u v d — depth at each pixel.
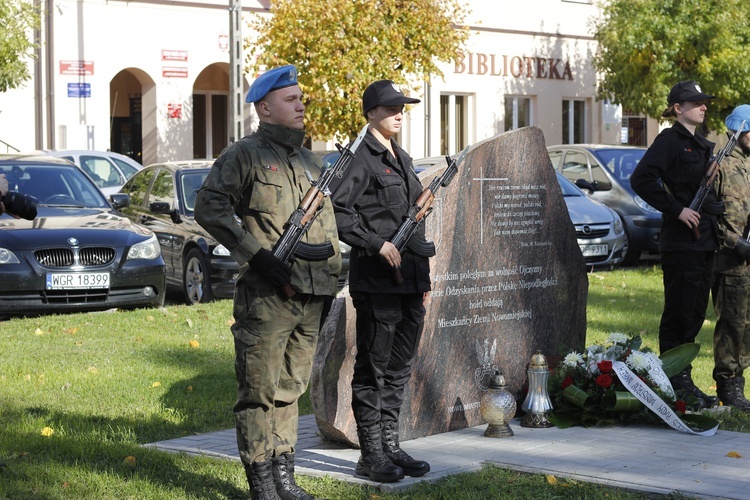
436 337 6.98
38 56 23.69
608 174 18.30
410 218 5.74
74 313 12.12
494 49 31.73
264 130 5.25
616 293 13.96
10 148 23.56
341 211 5.67
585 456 6.31
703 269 7.67
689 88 7.66
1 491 5.52
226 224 5.03
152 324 11.16
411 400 6.83
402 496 5.53
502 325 7.41
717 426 6.97
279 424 5.39
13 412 7.53
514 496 5.45
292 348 5.33
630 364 7.28
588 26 33.09
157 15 25.12
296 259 5.15
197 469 6.07
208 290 13.25
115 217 12.92
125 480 5.83
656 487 5.60
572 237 7.84
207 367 9.21
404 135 29.66
